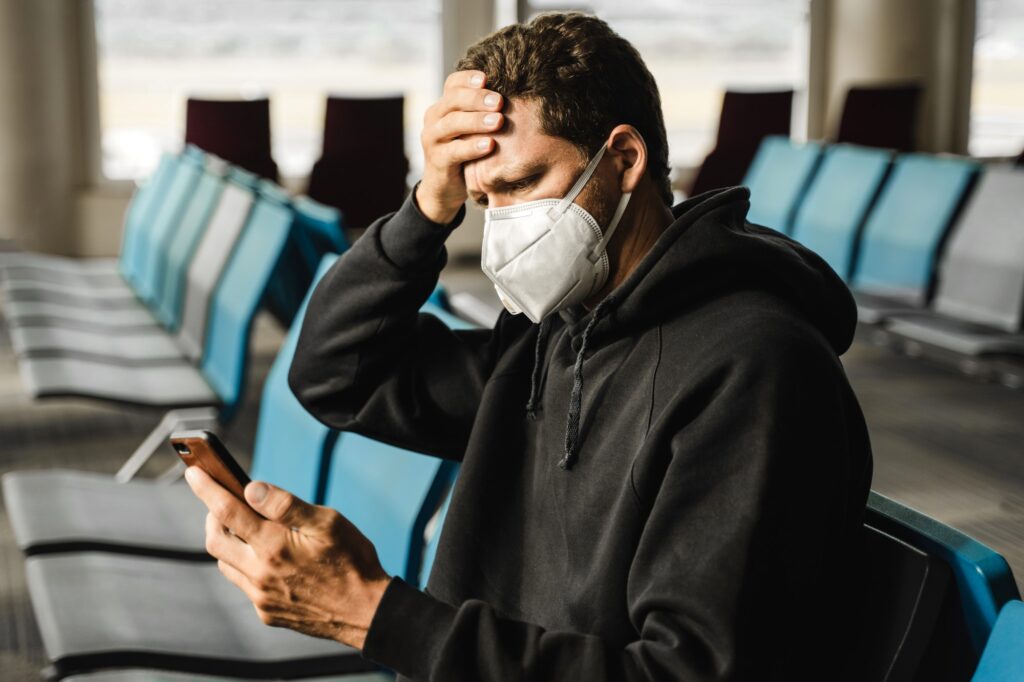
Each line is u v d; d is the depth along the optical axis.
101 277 5.71
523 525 1.39
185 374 3.82
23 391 5.40
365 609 1.17
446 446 1.61
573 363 1.37
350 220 8.53
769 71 10.84
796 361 1.14
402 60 9.96
